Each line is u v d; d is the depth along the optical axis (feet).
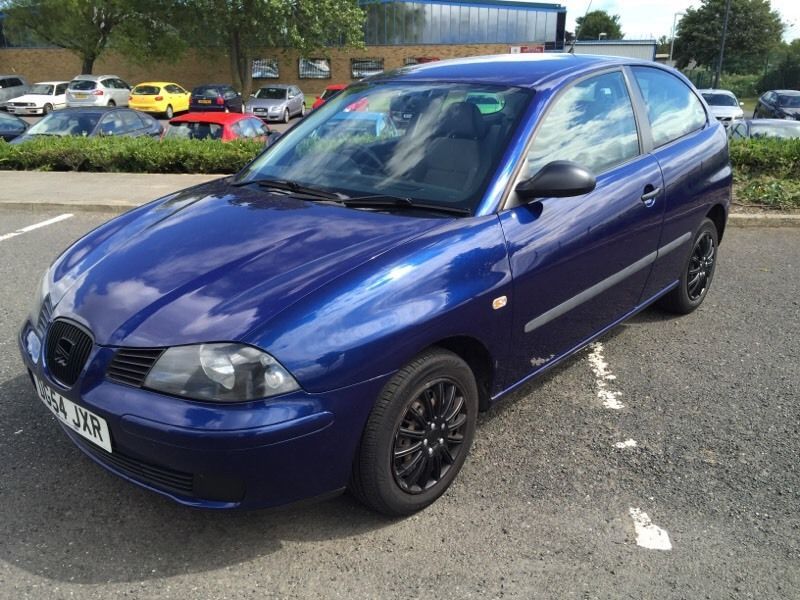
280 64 134.00
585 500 9.64
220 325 7.68
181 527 9.01
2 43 137.69
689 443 11.10
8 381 12.75
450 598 7.88
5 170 36.83
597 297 11.83
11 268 20.03
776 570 8.36
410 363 8.57
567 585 8.08
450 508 9.45
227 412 7.39
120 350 7.93
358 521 9.18
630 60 13.78
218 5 101.55
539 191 9.79
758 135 38.06
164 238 9.70
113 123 42.65
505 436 11.27
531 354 10.64
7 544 8.63
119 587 7.98
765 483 10.06
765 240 23.50
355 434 8.16
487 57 13.52
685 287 15.72
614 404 12.34
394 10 129.90
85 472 10.12
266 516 9.24
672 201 13.48
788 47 170.81
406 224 9.39
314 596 7.90
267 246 9.05
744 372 13.62
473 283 9.08
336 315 7.88
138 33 111.75
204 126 41.60
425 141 11.03
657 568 8.37
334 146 11.93
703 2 183.11
